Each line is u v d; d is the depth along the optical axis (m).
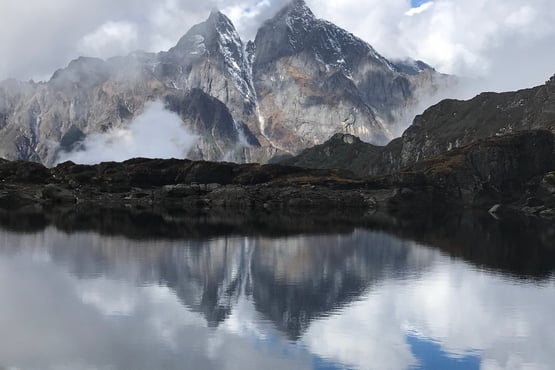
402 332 49.66
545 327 51.28
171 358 42.44
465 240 113.12
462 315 54.88
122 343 45.41
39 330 48.00
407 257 89.69
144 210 187.25
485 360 43.31
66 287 63.91
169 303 57.75
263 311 55.47
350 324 51.56
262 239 111.38
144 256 86.75
